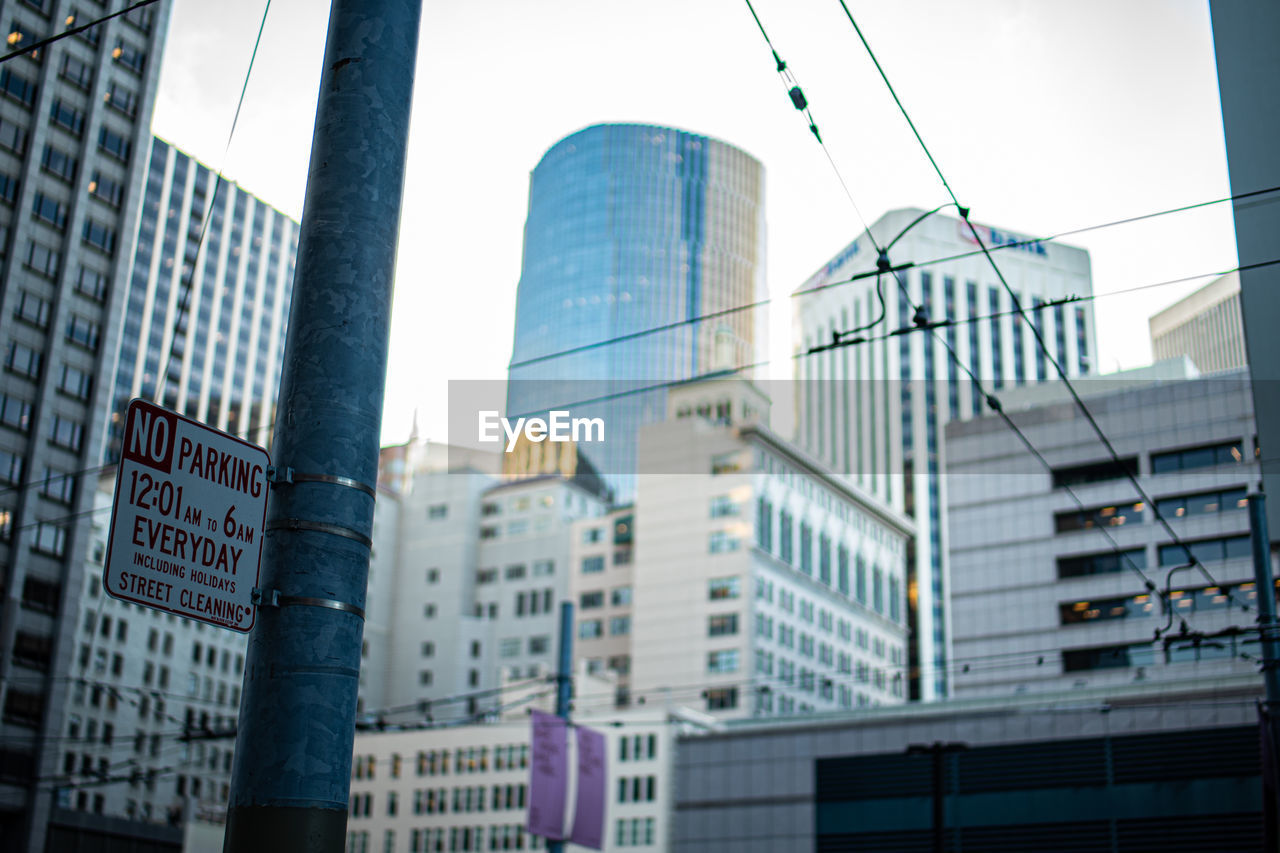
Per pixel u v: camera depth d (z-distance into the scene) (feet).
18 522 249.14
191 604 25.58
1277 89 105.81
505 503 534.37
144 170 287.07
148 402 25.79
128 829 277.03
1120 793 190.70
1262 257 109.09
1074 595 279.49
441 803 402.72
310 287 27.86
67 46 275.59
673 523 474.90
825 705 476.54
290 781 24.86
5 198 259.80
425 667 513.04
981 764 204.23
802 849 217.56
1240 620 257.75
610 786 362.12
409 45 30.30
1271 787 91.97
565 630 145.79
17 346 256.52
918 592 607.37
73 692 396.37
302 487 26.76
